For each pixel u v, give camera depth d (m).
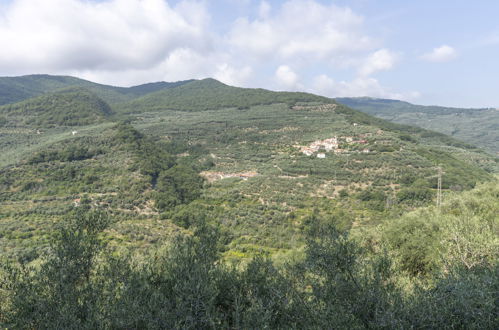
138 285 7.65
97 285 7.34
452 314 6.37
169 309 6.71
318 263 7.93
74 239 7.70
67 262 7.41
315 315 6.82
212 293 7.04
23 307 6.58
